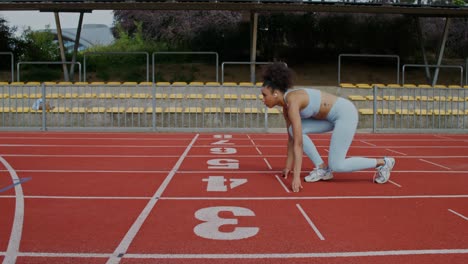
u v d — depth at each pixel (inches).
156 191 227.0
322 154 387.9
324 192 225.3
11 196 215.8
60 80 829.8
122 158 348.8
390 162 247.4
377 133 569.0
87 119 605.9
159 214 182.2
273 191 227.1
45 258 132.6
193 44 1002.7
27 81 816.3
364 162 244.7
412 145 453.7
